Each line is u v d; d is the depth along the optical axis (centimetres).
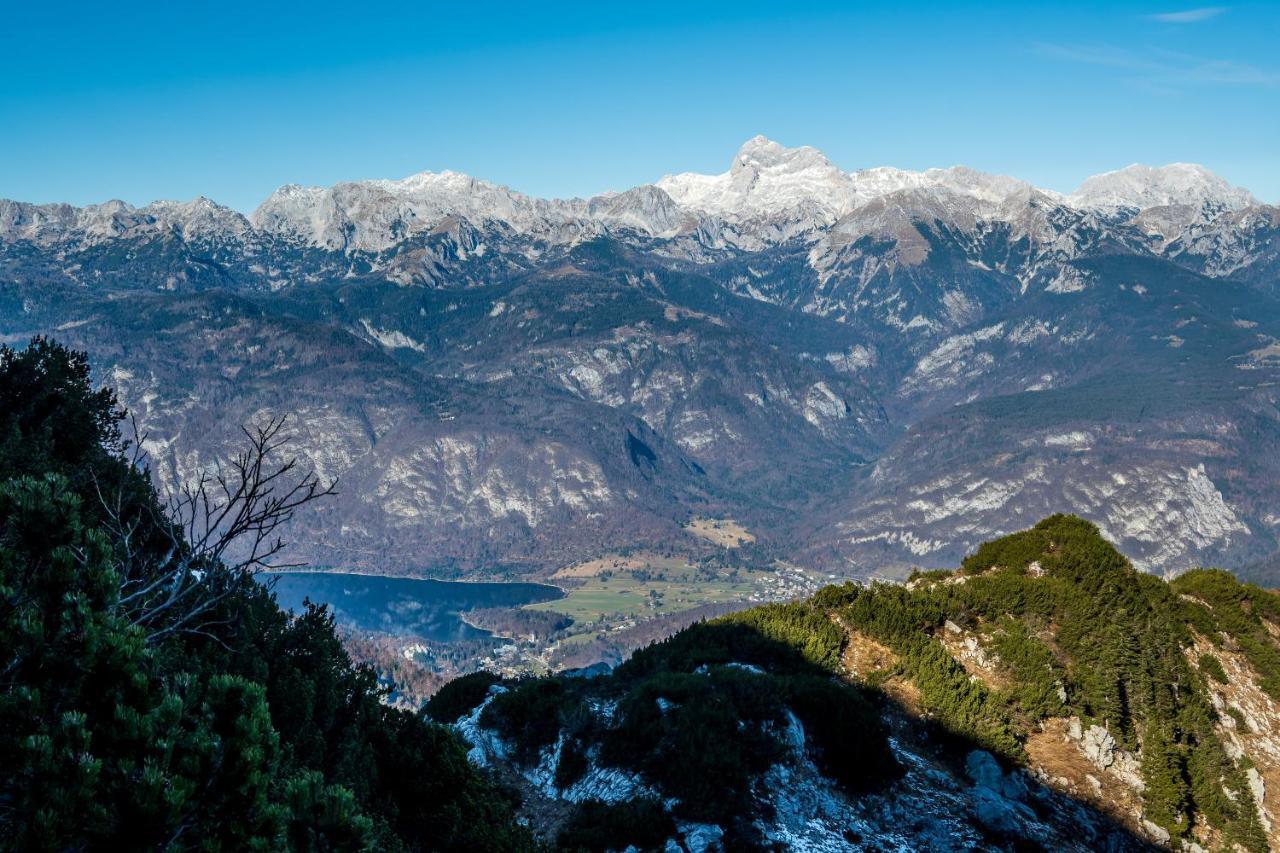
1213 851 4584
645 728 4247
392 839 2841
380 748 3444
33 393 4812
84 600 1662
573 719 4531
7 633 1595
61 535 1777
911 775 4356
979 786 4356
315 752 2972
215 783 1681
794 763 4141
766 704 4356
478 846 3200
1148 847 4444
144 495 3312
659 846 3644
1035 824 4238
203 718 1748
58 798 1467
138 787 1542
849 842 3838
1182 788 4753
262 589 3566
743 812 3816
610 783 4125
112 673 1652
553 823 4062
